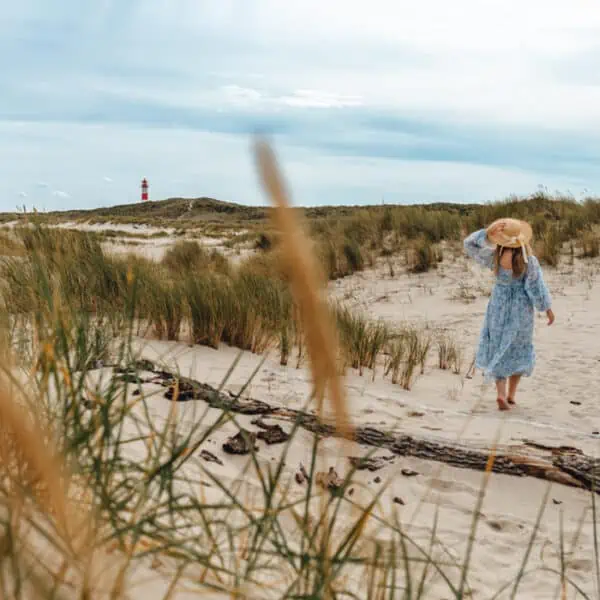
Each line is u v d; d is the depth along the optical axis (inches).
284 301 332.5
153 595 56.7
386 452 176.2
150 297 283.9
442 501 159.3
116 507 59.2
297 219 24.3
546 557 139.4
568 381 309.9
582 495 167.8
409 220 698.8
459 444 181.2
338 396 29.0
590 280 520.7
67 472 58.4
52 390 92.9
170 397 177.6
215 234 1477.6
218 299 295.9
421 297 523.2
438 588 114.0
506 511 158.6
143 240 1282.0
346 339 301.0
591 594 124.3
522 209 731.4
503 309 267.0
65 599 44.9
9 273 207.2
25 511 52.3
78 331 89.7
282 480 148.3
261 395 207.3
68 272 261.7
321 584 55.8
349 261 605.0
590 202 711.1
